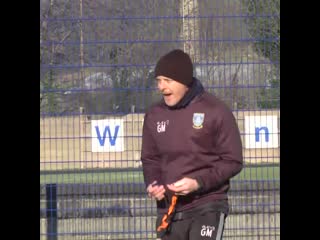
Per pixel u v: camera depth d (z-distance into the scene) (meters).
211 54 33.09
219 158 22.42
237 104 33.25
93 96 33.38
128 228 33.84
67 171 33.66
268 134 33.47
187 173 22.39
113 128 33.53
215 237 22.33
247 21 33.06
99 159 33.69
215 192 22.55
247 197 33.84
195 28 33.00
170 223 22.80
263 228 33.78
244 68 33.19
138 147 33.59
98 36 33.16
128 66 33.19
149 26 33.03
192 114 22.31
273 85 33.19
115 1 33.00
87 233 33.75
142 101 33.25
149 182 23.17
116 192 33.81
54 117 33.44
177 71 22.08
